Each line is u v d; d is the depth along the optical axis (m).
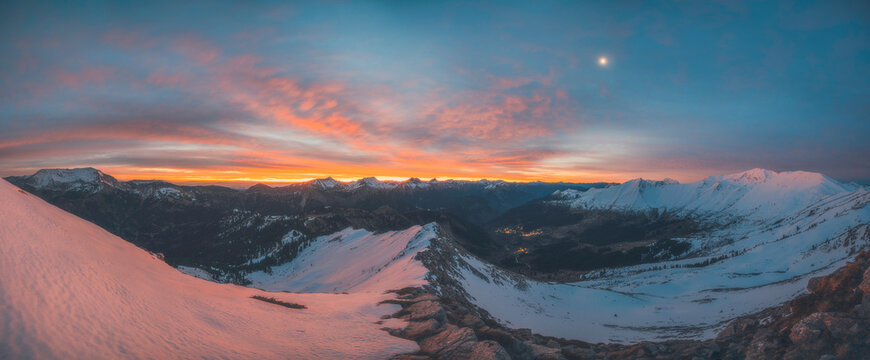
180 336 21.55
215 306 31.66
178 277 41.28
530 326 90.75
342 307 41.72
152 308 24.45
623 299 146.00
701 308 129.88
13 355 14.50
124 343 18.28
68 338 16.86
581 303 134.88
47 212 34.56
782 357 18.44
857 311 18.34
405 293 57.44
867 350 15.98
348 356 23.19
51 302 19.06
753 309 113.94
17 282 19.23
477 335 27.64
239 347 22.34
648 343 25.67
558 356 23.11
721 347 22.77
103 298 22.20
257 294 46.25
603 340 83.69
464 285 108.94
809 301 22.66
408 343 26.30
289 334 27.66
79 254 27.31
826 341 17.44
